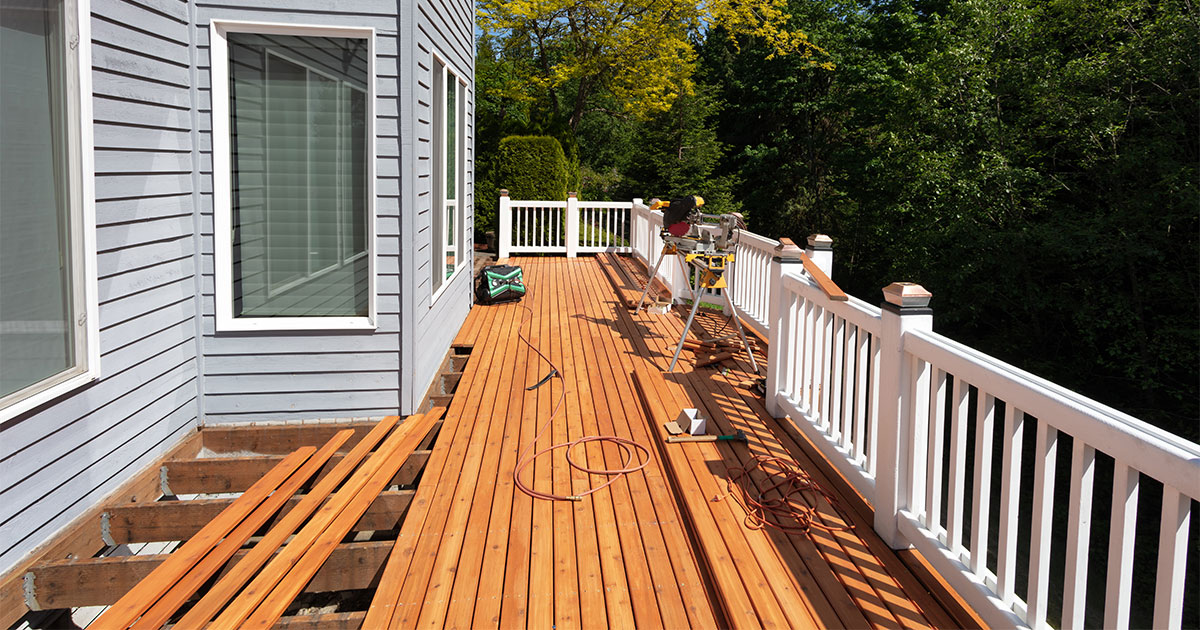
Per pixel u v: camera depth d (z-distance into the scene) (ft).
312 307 13.58
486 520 9.72
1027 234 38.86
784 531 9.15
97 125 9.68
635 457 11.98
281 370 13.53
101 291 9.89
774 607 7.51
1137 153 34.86
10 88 8.13
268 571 8.11
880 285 64.90
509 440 12.75
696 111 79.30
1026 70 41.91
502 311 24.61
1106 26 37.65
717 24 63.10
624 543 9.11
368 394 13.87
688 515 9.79
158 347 11.66
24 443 8.45
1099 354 37.86
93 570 8.52
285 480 11.04
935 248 45.60
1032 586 6.48
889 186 51.90
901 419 8.68
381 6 12.96
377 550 8.97
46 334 8.82
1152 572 28.04
